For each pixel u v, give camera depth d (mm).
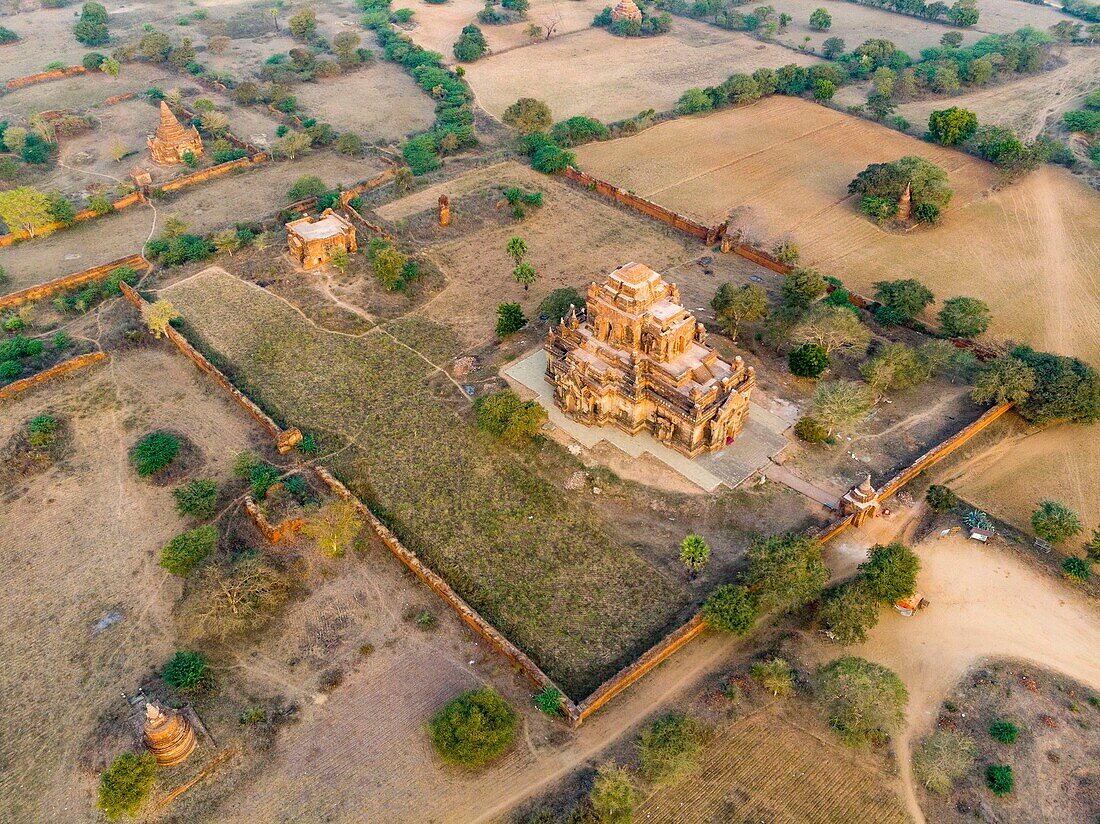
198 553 74625
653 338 85875
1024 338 106062
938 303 112938
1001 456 88812
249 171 153875
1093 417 88562
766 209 138250
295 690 67062
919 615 72062
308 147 159000
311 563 77938
